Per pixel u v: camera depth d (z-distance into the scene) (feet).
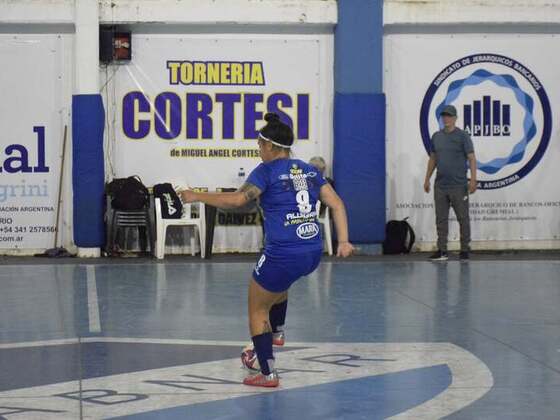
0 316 37.58
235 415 22.88
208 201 24.61
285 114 62.23
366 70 60.75
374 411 23.29
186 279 48.55
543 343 32.04
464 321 36.35
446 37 62.54
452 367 28.27
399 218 62.80
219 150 61.82
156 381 26.43
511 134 63.00
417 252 62.39
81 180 59.16
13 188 60.70
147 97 61.31
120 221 59.06
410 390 25.45
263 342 25.54
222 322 35.99
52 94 60.70
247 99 61.93
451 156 56.44
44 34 60.49
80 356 29.84
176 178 61.62
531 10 61.77
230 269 53.01
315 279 48.60
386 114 62.34
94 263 56.29
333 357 29.66
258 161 62.08
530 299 41.78
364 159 60.54
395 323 35.91
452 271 51.85
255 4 60.54
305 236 24.98
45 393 25.09
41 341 32.37
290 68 62.08
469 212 62.80
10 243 60.85
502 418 22.70
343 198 60.59
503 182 63.10
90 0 59.21
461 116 62.90
